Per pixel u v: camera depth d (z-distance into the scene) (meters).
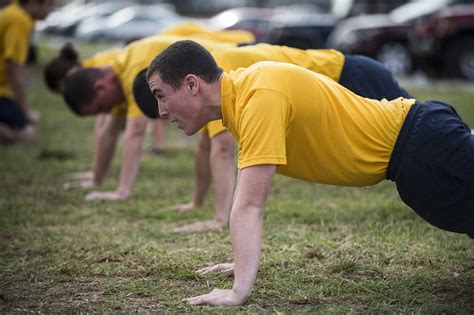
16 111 9.96
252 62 5.07
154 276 4.43
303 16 30.08
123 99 6.34
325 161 3.79
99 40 38.72
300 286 4.12
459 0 19.59
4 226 5.77
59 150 9.35
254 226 3.57
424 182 3.75
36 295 4.11
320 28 25.31
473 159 3.68
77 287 4.25
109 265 4.65
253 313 3.62
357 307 3.80
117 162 8.76
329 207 6.25
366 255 4.72
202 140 6.06
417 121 3.78
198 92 3.67
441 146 3.71
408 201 3.88
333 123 3.73
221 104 3.70
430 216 3.87
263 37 30.48
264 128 3.53
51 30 43.34
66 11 49.69
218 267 4.43
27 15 9.72
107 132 7.17
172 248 5.06
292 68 3.70
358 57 5.52
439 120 3.76
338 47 20.56
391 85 5.47
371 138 3.77
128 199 6.69
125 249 5.00
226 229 5.49
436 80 18.72
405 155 3.76
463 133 3.74
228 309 3.66
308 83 3.69
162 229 5.60
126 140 6.58
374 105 3.84
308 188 7.18
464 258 4.64
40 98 15.38
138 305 3.89
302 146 3.75
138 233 5.50
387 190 6.97
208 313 3.63
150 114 5.20
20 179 7.73
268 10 41.12
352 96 3.84
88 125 11.95
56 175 7.98
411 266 4.52
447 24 17.97
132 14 39.91
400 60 19.83
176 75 3.66
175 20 39.56
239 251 3.59
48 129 11.43
